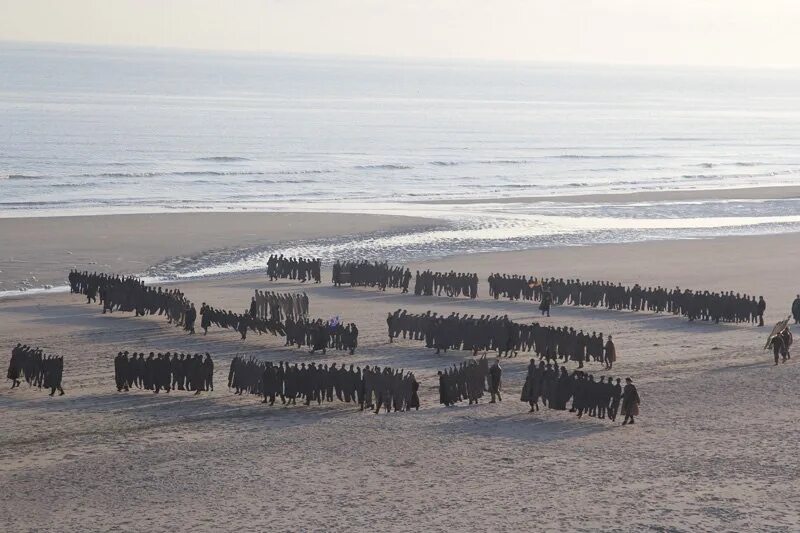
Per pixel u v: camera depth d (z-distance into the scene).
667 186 151.00
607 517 26.31
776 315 64.69
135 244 91.50
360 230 101.56
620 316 64.31
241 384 42.56
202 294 70.56
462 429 36.12
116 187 133.88
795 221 115.44
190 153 179.50
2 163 154.00
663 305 64.94
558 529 25.52
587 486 28.95
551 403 38.41
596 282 68.38
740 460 31.38
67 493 29.08
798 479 29.41
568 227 107.19
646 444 33.53
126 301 63.06
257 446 33.88
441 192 138.00
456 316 52.69
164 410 40.09
